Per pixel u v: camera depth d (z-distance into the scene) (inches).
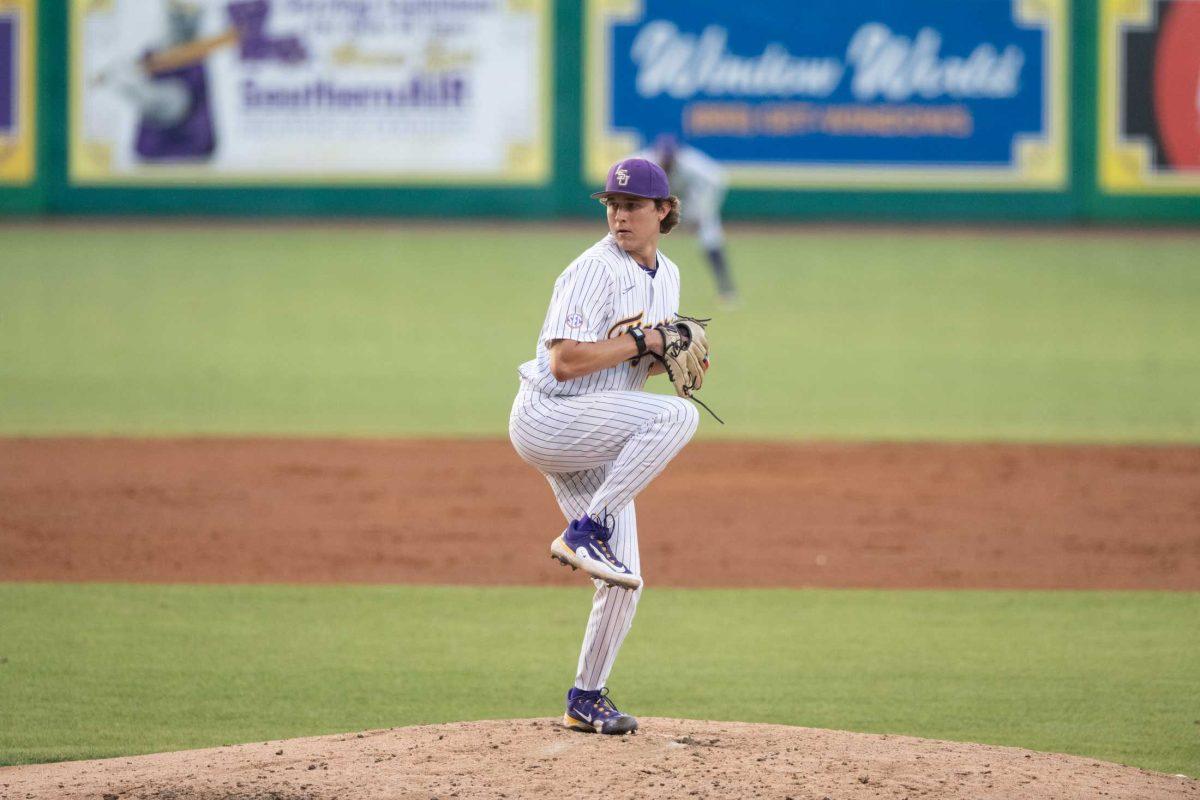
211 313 2731.3
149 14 3838.6
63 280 3043.8
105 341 2482.8
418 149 3907.5
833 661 1045.2
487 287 3004.4
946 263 3380.9
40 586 1222.3
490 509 1524.4
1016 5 3843.5
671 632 1121.4
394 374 2263.8
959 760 747.4
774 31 3860.7
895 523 1477.6
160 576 1261.1
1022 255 3486.7
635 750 745.6
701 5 3848.4
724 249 3587.6
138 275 3117.6
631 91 3885.3
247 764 729.0
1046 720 912.9
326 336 2546.8
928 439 1870.1
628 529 770.8
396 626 1125.1
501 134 3900.1
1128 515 1507.1
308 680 986.7
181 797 677.9
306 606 1177.4
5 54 3868.1
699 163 2832.2
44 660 1024.2
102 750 839.7
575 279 737.0
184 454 1752.0
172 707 925.2
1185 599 1214.9
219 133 3892.7
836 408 2055.9
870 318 2770.7
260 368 2294.5
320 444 1818.4
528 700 947.3
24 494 1545.3
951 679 1002.1
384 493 1584.6
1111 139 3885.3
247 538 1392.7
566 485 787.4
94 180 3914.9
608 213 755.4
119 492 1562.5
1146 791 715.4
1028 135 3892.7
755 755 739.4
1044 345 2534.5
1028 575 1293.1
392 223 3882.9
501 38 3865.7
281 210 3924.7
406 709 926.4
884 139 3905.0
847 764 726.5
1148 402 2101.4
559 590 1237.7
